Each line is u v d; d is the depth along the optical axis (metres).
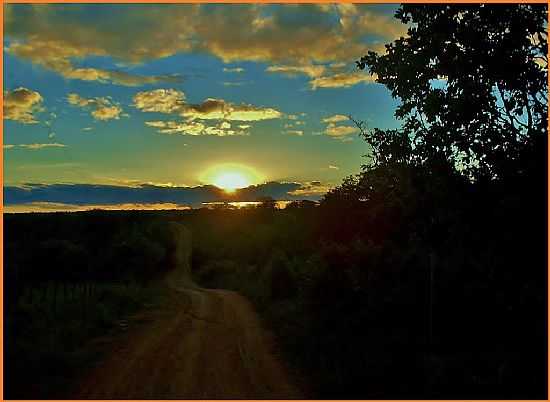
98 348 15.68
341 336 14.77
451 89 13.65
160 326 21.02
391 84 14.80
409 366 11.27
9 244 50.28
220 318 23.86
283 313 22.06
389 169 15.51
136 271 59.16
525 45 13.26
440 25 13.66
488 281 13.21
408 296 14.95
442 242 14.50
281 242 53.69
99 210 82.06
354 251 17.77
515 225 11.91
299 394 10.88
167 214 118.50
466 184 13.20
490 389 9.73
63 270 48.97
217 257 80.56
